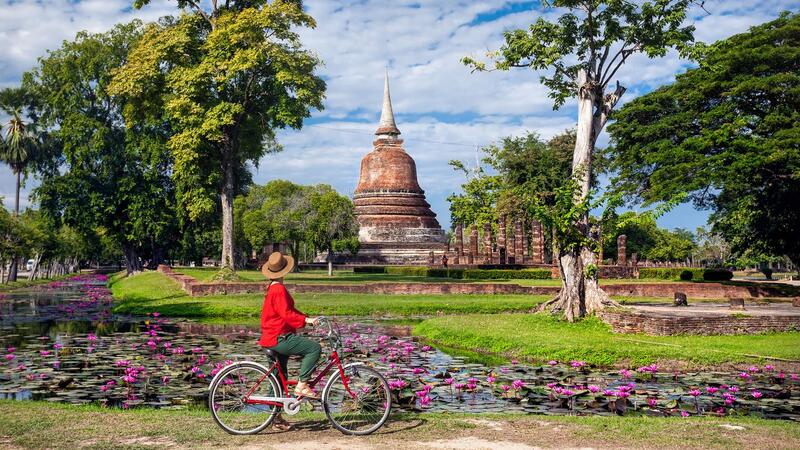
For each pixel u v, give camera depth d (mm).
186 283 33438
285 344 7758
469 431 7605
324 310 26906
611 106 20844
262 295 31328
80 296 40594
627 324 18781
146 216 51344
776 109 33312
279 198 48719
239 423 7754
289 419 8273
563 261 20297
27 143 64438
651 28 20219
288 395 7832
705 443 7133
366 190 75312
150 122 41062
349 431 7520
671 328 18141
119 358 15508
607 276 49062
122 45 51844
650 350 15680
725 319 18625
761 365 14961
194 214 39000
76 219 52156
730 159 33344
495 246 66250
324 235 46062
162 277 43156
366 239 72500
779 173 33156
